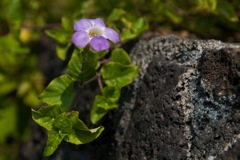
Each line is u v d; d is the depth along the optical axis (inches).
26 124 28.4
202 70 19.0
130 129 20.5
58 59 25.9
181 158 18.7
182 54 20.1
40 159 25.1
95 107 20.9
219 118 18.5
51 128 19.2
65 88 20.3
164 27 24.7
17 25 27.1
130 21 23.5
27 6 28.5
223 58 18.7
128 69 21.0
